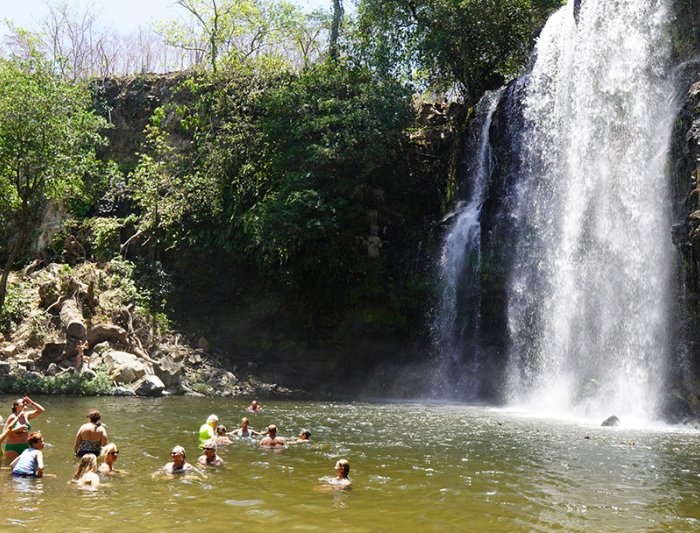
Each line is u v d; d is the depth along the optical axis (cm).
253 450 1169
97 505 747
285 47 4050
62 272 2709
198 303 2975
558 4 3084
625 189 2109
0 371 2144
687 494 862
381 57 3231
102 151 3672
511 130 2753
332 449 1195
